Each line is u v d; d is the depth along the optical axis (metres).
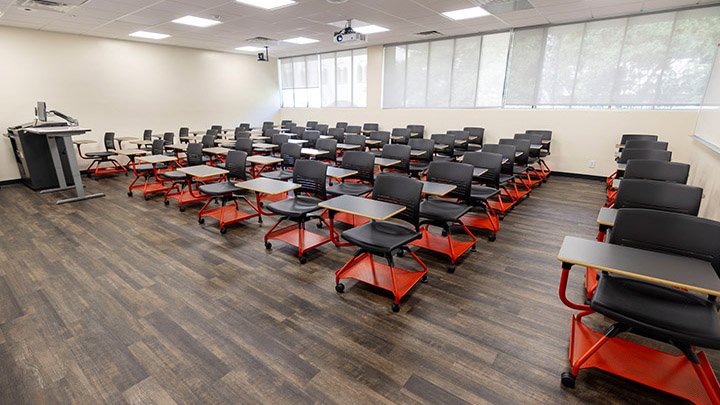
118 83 7.64
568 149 6.70
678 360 1.86
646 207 2.39
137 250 3.48
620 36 5.80
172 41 7.82
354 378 1.85
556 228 4.05
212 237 3.83
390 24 6.26
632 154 4.18
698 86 5.37
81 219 4.42
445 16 5.69
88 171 7.13
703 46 5.22
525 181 5.99
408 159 4.74
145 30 6.57
